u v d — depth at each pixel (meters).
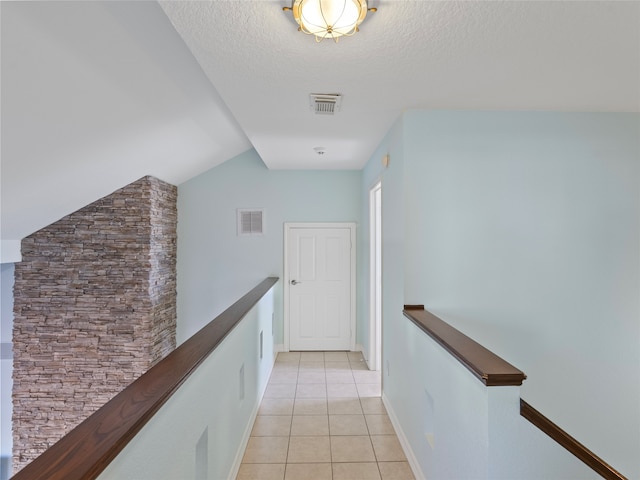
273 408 3.20
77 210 3.68
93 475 0.75
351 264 4.81
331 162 4.32
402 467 2.37
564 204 2.60
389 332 3.05
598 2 1.39
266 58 1.81
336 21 1.36
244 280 4.74
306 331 4.85
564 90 2.24
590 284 2.59
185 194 4.71
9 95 1.69
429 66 1.91
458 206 2.56
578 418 2.57
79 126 2.21
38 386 3.67
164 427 1.19
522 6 1.41
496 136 2.58
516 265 2.57
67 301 3.67
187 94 2.54
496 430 1.34
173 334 4.54
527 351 2.57
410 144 2.56
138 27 1.73
